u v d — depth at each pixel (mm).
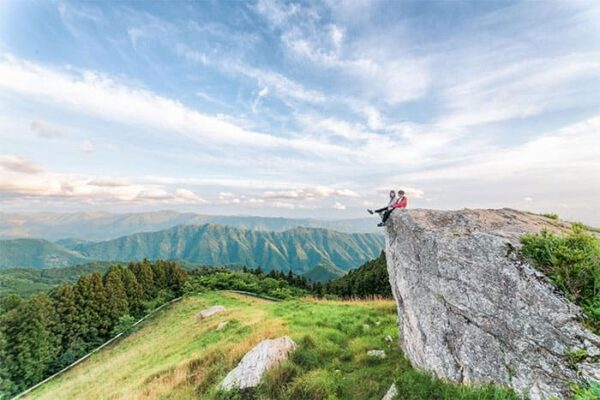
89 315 67438
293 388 11031
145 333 55594
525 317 7523
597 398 5000
